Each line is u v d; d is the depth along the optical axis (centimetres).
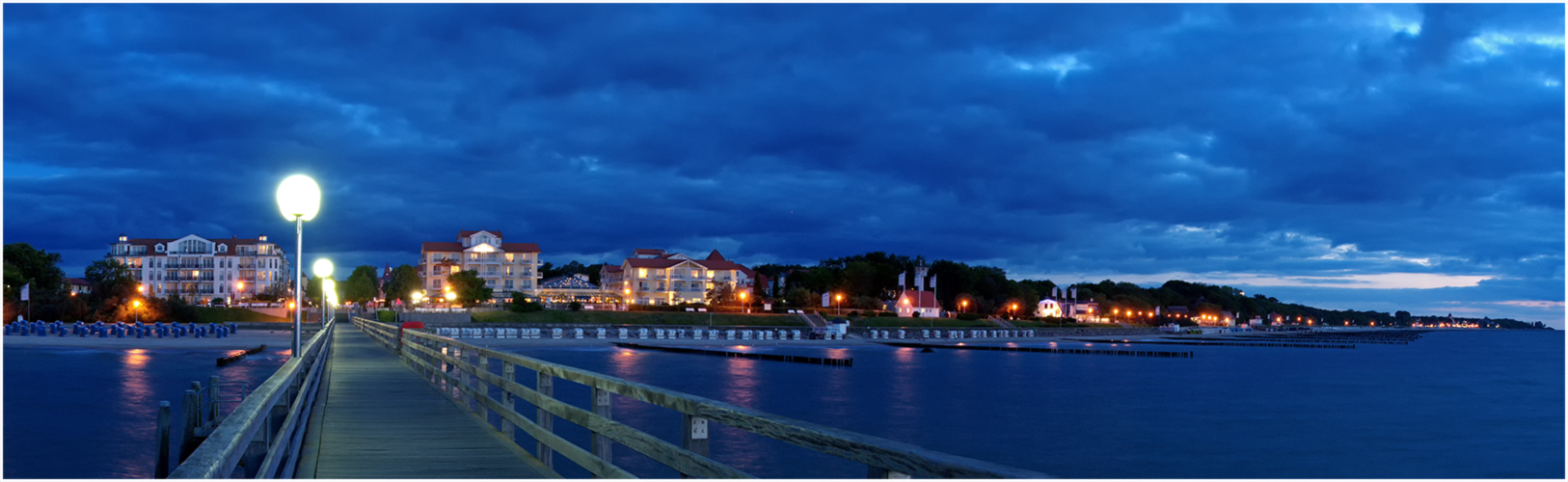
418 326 8169
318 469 990
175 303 9756
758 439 2794
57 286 12150
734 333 10581
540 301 12638
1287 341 14875
